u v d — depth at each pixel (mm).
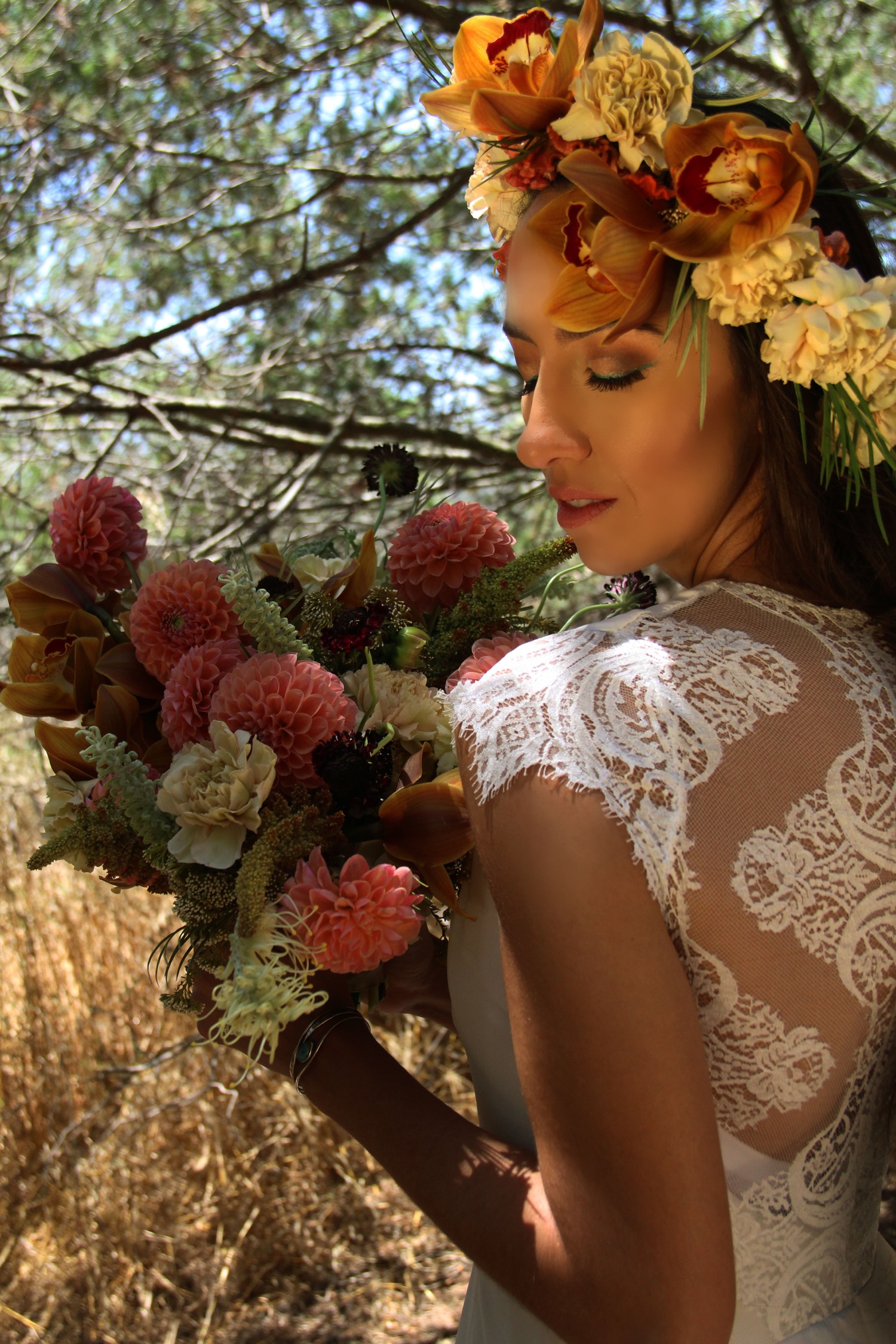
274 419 3814
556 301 720
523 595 1153
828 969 663
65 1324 2697
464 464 3779
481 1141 741
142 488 3865
